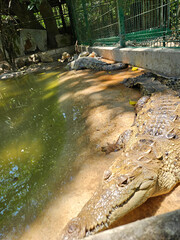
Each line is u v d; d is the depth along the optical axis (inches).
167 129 104.0
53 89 283.9
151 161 87.0
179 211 37.6
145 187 78.6
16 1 535.2
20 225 91.6
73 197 97.3
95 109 181.2
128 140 118.5
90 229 69.2
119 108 172.6
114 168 89.3
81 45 522.9
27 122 199.3
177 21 195.9
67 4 561.6
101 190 81.1
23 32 555.5
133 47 300.7
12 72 471.2
